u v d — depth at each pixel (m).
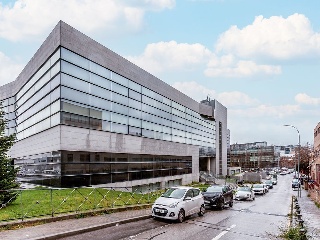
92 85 28.28
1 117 16.97
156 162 41.28
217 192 22.97
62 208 15.34
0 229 11.48
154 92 43.06
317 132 62.50
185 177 52.22
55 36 25.67
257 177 75.88
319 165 55.31
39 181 28.27
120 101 33.19
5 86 43.25
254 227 14.99
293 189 55.81
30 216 13.11
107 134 29.86
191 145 55.94
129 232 12.71
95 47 29.03
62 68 24.70
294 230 12.56
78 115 26.09
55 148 24.69
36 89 30.95
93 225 12.99
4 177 15.38
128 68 35.28
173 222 15.71
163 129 45.69
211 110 71.44
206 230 13.87
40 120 29.06
